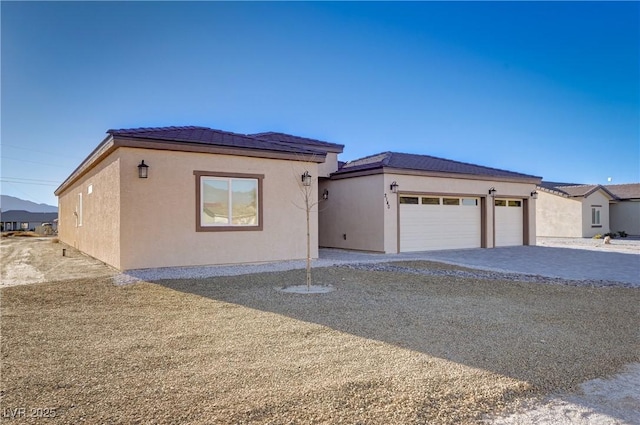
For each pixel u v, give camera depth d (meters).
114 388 3.53
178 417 3.00
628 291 8.53
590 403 3.38
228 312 6.41
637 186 34.41
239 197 12.09
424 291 8.25
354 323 5.75
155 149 10.80
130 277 9.63
